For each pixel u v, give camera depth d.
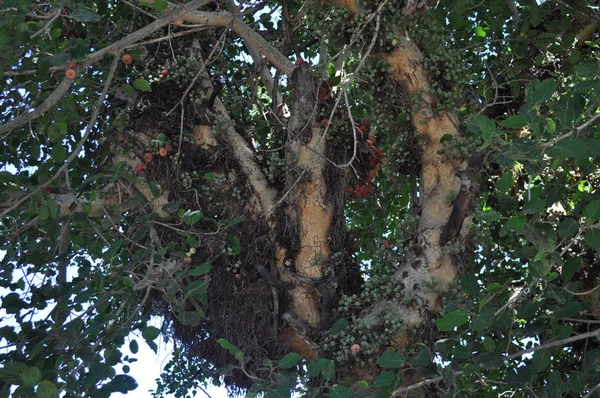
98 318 4.28
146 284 4.32
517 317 4.10
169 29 4.84
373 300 4.72
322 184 4.92
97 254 4.87
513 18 6.10
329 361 3.81
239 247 4.77
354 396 3.99
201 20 4.93
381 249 4.86
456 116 5.04
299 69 5.08
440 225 4.70
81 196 4.89
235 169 5.03
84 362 4.06
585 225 3.75
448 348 4.38
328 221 4.91
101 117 5.33
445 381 3.93
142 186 4.89
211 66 5.44
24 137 5.14
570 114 3.77
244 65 6.49
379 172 6.38
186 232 4.54
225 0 5.49
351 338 4.43
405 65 4.95
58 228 4.89
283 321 4.73
